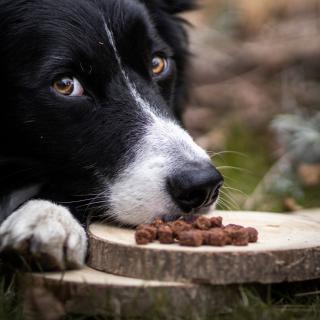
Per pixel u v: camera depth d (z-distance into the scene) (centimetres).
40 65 431
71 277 336
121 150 421
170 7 602
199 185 389
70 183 434
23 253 334
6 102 442
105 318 329
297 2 1143
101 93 437
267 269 332
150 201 401
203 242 341
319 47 1003
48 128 432
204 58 1031
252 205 634
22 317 337
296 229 393
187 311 324
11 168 444
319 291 364
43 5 446
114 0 460
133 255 334
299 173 731
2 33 444
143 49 455
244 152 807
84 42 435
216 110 950
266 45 1054
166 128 426
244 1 1138
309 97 937
